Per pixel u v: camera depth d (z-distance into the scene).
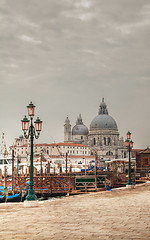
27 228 17.81
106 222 19.33
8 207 28.27
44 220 20.41
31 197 28.38
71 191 52.31
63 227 17.97
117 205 27.89
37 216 22.14
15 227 18.12
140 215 22.00
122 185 71.06
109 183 66.50
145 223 18.89
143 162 105.38
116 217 21.19
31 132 30.94
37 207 27.45
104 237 15.34
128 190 45.81
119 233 16.17
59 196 58.53
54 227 18.02
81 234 16.08
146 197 35.19
